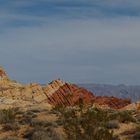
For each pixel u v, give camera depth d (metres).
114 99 83.81
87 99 83.50
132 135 28.52
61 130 30.92
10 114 37.47
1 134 32.72
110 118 33.09
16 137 30.72
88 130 21.80
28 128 33.19
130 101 84.50
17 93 84.38
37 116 39.44
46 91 86.06
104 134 21.27
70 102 82.62
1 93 82.88
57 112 40.66
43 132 29.39
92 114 22.84
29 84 88.12
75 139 22.09
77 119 23.11
